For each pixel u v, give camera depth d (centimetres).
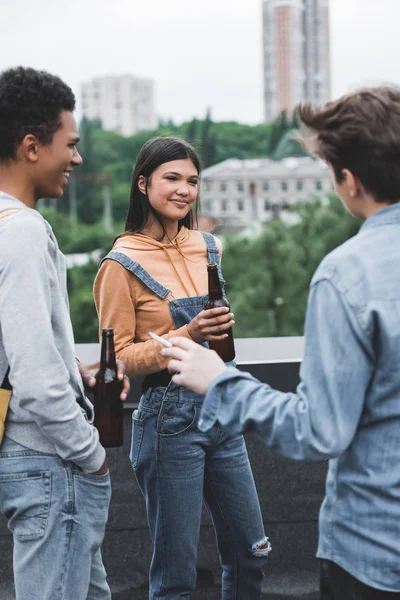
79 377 165
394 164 118
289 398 119
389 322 113
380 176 119
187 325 199
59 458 158
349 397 113
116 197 6538
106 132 6625
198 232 222
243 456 213
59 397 149
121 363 184
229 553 219
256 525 215
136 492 258
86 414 166
